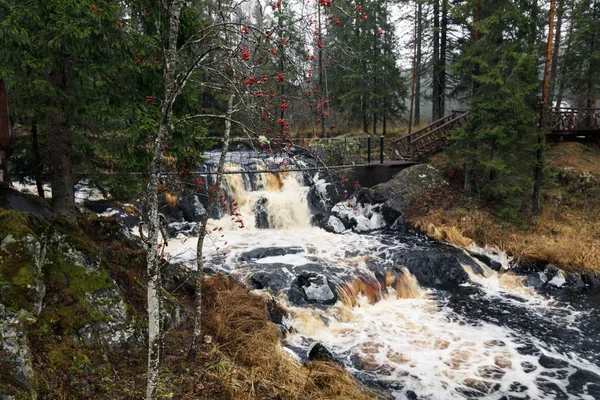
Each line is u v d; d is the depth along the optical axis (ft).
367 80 73.20
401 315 30.32
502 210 44.19
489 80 41.19
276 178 54.75
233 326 22.12
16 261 15.29
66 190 21.25
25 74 17.53
